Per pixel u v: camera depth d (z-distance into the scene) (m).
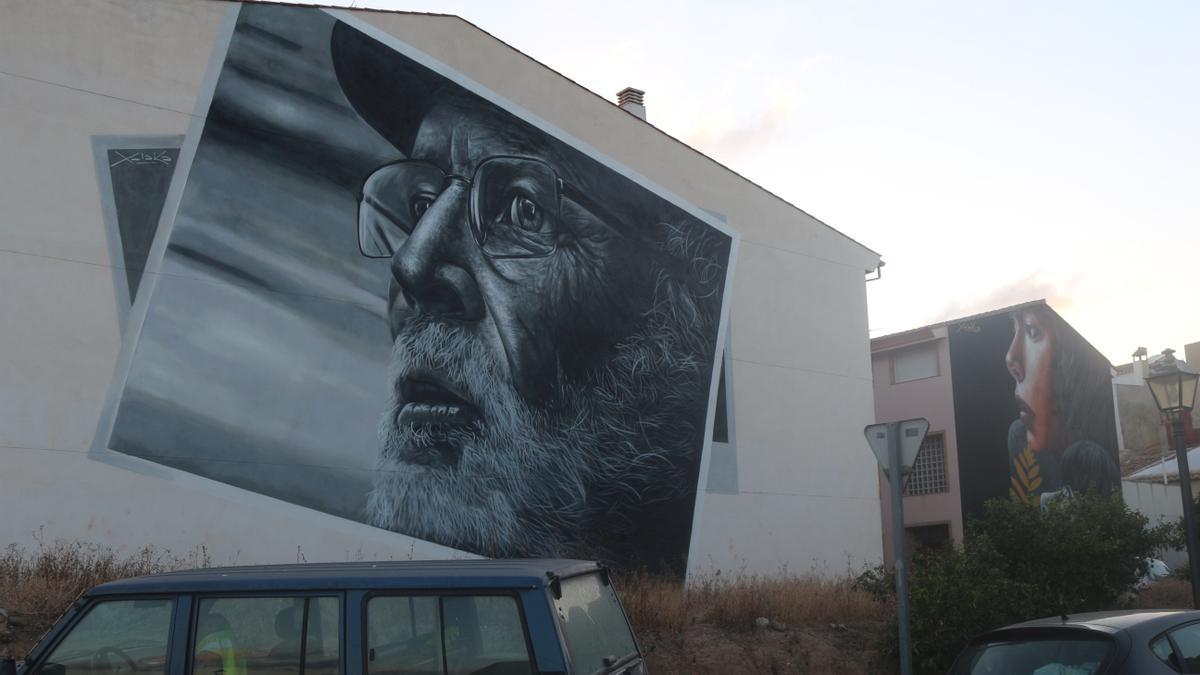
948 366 29.67
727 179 19.89
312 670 5.00
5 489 12.12
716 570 17.89
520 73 17.30
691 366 18.47
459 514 15.20
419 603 5.02
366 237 15.17
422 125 16.06
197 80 14.26
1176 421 12.78
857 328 21.61
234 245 14.07
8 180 12.84
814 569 19.48
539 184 17.14
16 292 12.62
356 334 14.80
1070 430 29.88
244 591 5.20
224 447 13.52
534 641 4.81
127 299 13.26
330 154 15.11
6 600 10.69
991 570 12.46
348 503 14.27
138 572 12.16
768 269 20.20
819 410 20.42
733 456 18.75
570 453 16.59
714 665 11.64
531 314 16.58
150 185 13.67
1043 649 6.61
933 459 29.56
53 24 13.48
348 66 15.52
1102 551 13.49
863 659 12.30
